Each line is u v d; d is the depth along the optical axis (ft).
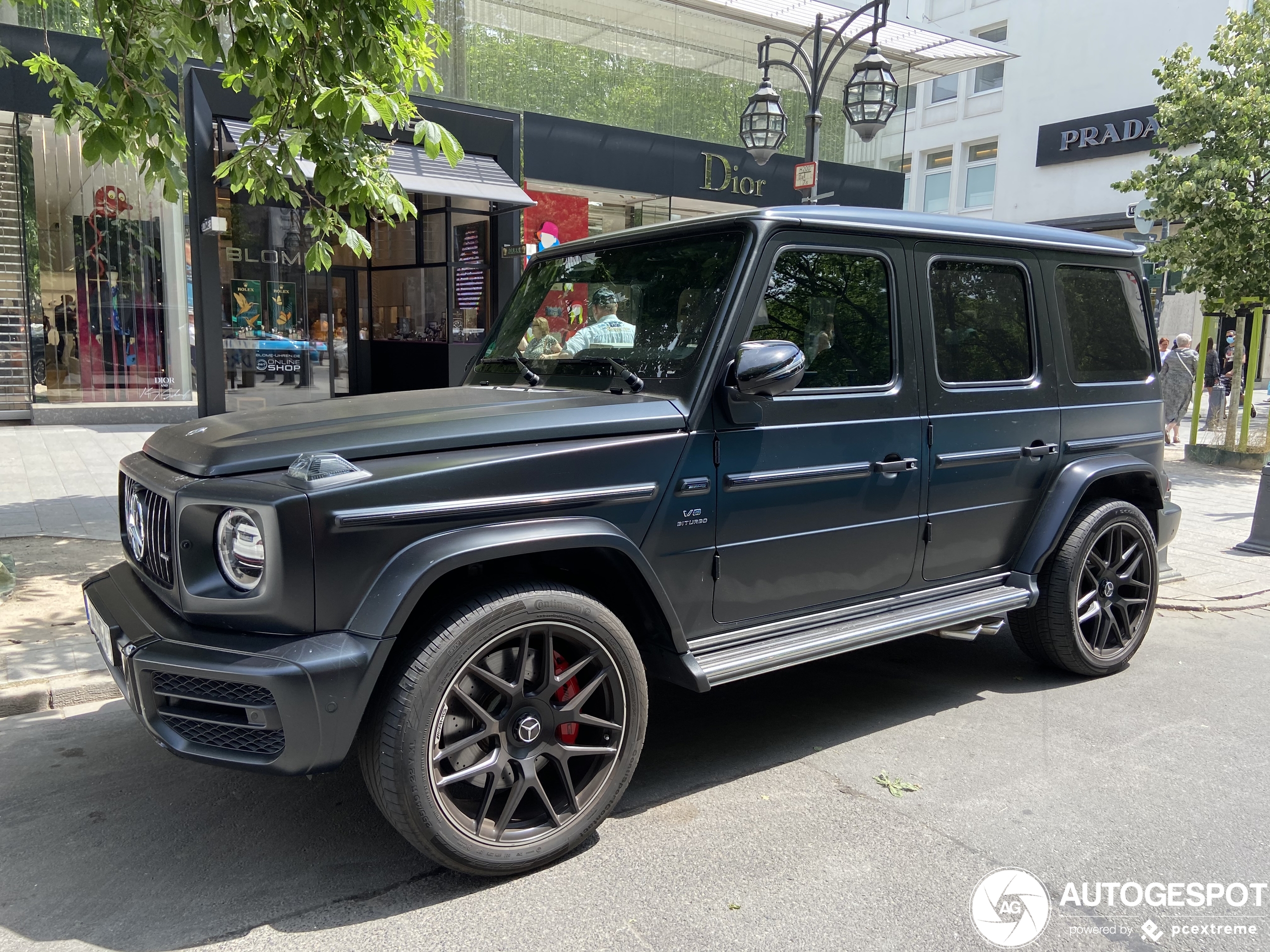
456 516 8.46
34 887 8.84
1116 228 87.45
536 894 8.66
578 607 8.97
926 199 105.19
